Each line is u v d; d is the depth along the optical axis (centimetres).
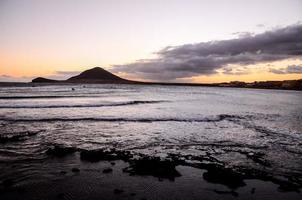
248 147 1060
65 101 3192
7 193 573
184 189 627
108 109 2438
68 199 560
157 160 807
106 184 649
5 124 1470
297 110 2873
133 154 915
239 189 633
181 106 3000
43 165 778
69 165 785
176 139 1187
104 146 1032
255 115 2273
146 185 647
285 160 884
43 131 1293
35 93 4872
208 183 668
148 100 3991
